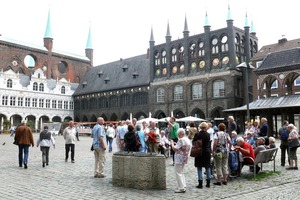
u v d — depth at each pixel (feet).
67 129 62.49
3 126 258.57
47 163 57.31
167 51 233.96
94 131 45.29
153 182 36.40
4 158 68.49
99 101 291.58
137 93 256.32
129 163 37.42
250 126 66.74
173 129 61.52
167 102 230.89
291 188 37.27
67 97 316.81
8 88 273.13
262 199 31.86
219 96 204.54
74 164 58.90
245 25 219.00
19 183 39.86
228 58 201.67
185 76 221.25
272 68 162.09
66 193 34.24
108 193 34.32
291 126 52.90
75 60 342.85
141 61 273.75
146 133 57.88
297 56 158.61
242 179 43.39
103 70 314.14
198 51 218.79
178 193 34.65
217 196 33.24
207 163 37.76
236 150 45.11
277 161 62.95
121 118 267.80
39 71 298.35
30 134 54.03
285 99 148.46
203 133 38.04
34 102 290.97
